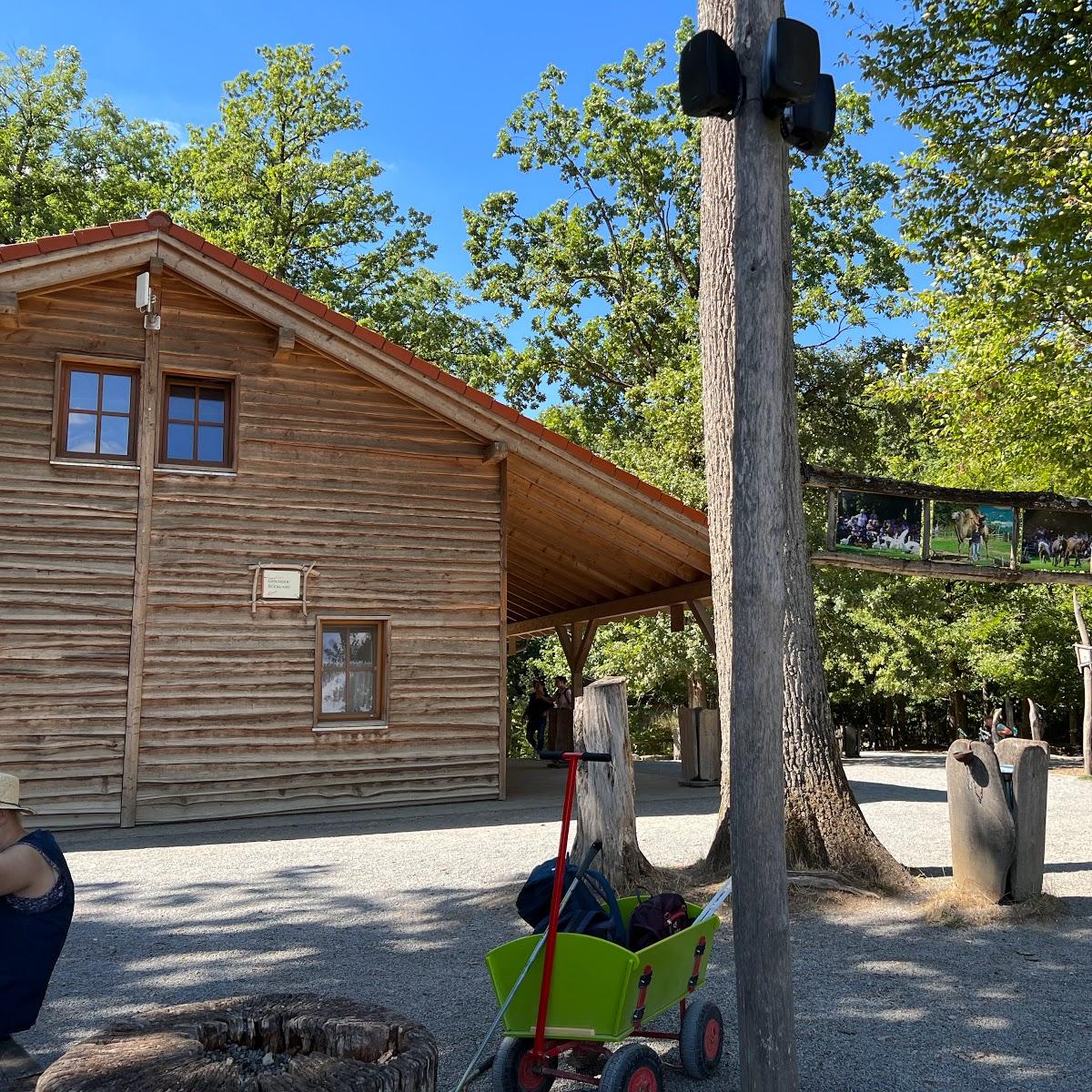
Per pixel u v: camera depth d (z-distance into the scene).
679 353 30.34
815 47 3.69
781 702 3.57
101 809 10.94
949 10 13.19
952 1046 4.63
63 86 32.38
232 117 31.50
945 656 30.42
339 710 12.42
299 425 12.34
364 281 32.84
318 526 12.34
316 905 7.52
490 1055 4.48
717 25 7.23
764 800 3.48
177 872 8.76
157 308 11.54
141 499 11.38
